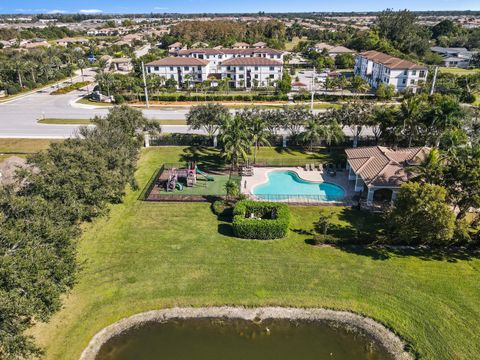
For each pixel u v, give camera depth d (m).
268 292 27.45
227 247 32.53
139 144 49.44
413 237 31.64
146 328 24.78
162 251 31.94
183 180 46.66
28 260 19.81
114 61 148.50
